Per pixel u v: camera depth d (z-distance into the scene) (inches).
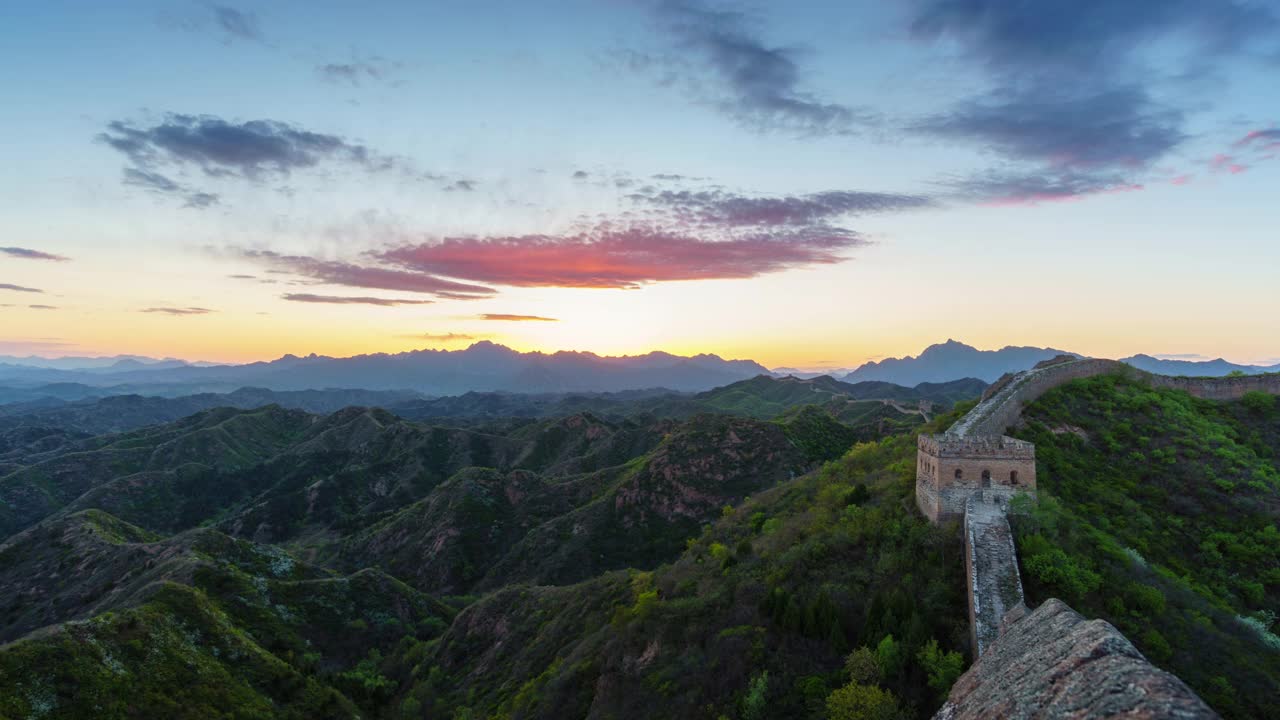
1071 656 638.5
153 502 7554.1
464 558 5536.4
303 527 7224.4
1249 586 1546.5
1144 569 1441.9
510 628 3134.8
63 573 3946.9
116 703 2126.0
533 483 6673.2
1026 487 1581.0
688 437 5841.5
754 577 1804.9
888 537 1673.2
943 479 1604.3
